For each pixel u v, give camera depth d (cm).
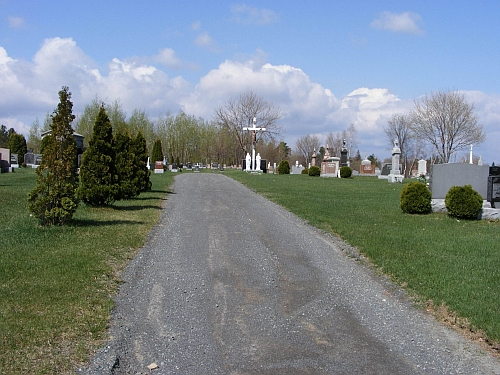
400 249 959
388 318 603
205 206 1680
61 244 909
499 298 651
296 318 597
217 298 666
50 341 488
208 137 8250
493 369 468
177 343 513
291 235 1143
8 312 547
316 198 2022
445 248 969
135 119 6644
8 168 3584
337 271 825
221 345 511
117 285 701
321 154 9644
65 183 1102
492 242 1032
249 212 1534
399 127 7406
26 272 707
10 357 446
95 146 1481
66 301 602
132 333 535
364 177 4494
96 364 452
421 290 698
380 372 457
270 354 491
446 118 5559
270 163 7669
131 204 1670
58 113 1088
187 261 865
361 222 1316
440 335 550
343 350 505
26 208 1377
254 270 815
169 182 2955
